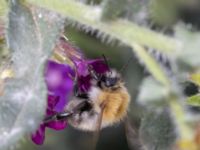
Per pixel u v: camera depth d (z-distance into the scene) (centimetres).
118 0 13
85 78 15
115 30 14
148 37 14
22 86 12
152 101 14
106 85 15
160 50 13
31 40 13
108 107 15
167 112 14
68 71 14
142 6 14
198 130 13
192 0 19
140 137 14
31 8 13
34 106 12
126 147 19
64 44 14
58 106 14
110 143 19
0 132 12
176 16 19
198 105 14
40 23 13
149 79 14
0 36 14
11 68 13
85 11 14
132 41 14
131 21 14
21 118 12
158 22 19
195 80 13
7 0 14
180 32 13
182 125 13
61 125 14
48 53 13
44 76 13
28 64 13
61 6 14
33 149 19
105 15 14
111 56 19
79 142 19
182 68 13
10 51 13
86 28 14
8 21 13
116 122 15
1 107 12
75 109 15
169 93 14
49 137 19
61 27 13
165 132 14
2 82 13
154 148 14
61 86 14
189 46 13
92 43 19
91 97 15
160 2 19
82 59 14
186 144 13
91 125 15
